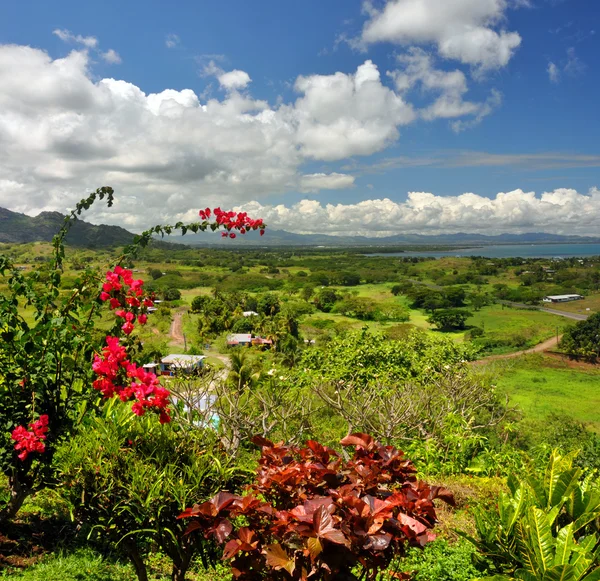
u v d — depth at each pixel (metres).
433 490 2.45
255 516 2.28
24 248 81.56
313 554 1.83
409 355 12.70
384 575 3.03
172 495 2.81
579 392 37.34
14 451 3.61
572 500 2.93
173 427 3.41
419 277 145.75
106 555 4.00
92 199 4.01
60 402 3.74
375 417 8.23
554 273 137.88
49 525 4.33
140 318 3.67
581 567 2.31
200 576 3.82
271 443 2.76
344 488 2.20
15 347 3.57
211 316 60.50
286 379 10.96
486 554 2.88
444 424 8.27
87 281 3.70
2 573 3.34
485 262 174.62
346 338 13.11
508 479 3.32
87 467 2.92
